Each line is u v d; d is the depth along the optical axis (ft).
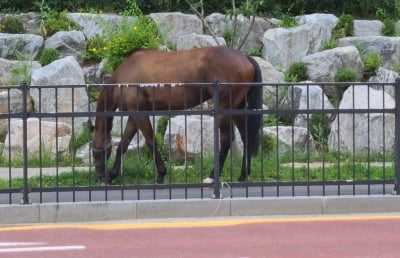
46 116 34.83
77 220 33.88
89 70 65.87
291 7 77.41
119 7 76.64
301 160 53.47
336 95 58.95
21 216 33.60
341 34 73.05
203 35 68.13
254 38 72.28
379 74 66.64
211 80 42.86
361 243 28.66
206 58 43.01
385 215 34.94
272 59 69.36
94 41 69.00
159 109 43.21
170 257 26.45
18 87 34.68
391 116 55.52
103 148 42.52
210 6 76.74
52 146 53.83
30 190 34.58
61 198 37.06
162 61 43.37
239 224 32.73
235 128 47.57
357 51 67.15
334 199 35.29
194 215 34.50
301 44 69.87
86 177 43.98
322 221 33.40
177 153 52.08
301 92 59.57
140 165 44.45
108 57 62.64
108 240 29.50
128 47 60.23
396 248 27.76
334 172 46.24
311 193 38.17
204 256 26.58
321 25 71.05
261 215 34.86
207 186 35.50
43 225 32.94
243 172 42.01
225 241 29.17
